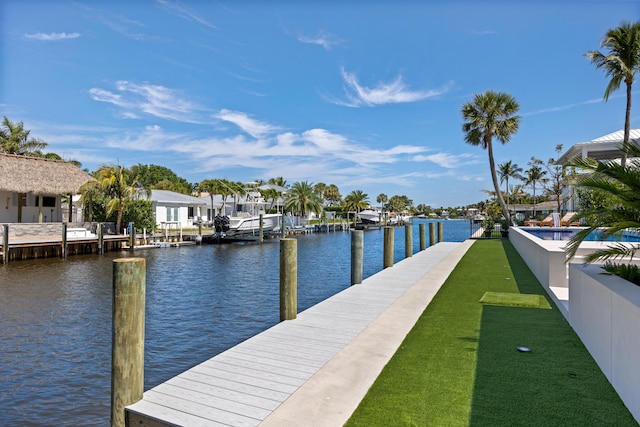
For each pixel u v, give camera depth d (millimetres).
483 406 3025
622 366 3070
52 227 24953
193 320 9289
